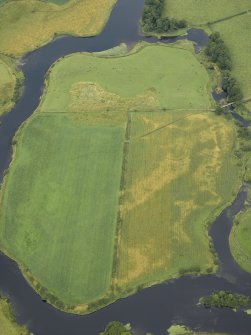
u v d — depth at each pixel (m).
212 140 132.62
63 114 141.25
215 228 114.25
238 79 150.12
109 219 115.19
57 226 114.44
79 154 129.75
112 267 106.81
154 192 120.62
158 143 132.00
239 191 120.94
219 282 104.94
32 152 131.12
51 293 103.69
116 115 140.25
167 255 108.88
